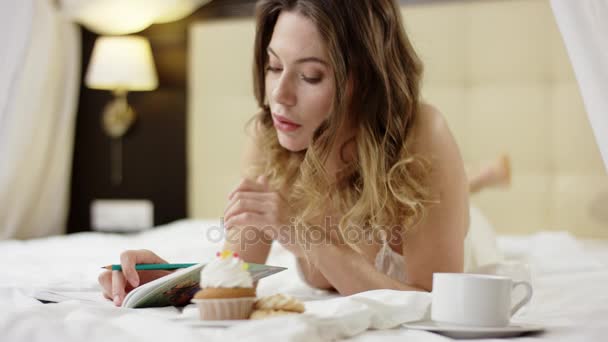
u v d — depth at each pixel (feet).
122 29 10.27
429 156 4.40
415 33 9.59
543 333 2.97
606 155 3.50
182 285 3.36
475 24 9.41
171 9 10.13
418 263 4.32
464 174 4.51
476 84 9.46
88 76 10.04
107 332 2.63
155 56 10.58
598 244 8.02
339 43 4.12
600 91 3.49
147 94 10.66
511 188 9.25
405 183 4.33
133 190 10.72
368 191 4.36
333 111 4.19
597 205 8.93
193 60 10.47
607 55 3.46
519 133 9.25
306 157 4.42
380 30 4.33
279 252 7.13
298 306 2.87
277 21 4.31
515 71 9.29
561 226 9.09
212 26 10.41
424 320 3.24
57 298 3.59
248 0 10.27
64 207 10.41
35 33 8.48
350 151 4.57
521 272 4.16
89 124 10.81
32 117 8.61
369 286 3.92
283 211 3.84
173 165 10.58
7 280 4.75
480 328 2.85
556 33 9.13
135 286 3.60
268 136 5.01
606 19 3.46
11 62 6.71
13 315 2.76
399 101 4.44
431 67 9.57
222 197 10.37
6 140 8.24
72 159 10.85
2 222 9.10
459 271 4.31
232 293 2.85
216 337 2.53
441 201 4.33
